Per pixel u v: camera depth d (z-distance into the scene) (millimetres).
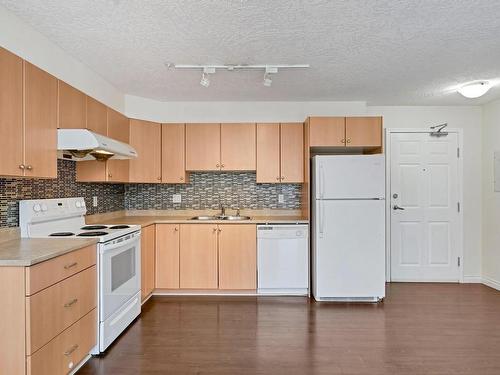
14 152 1992
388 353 2494
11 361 1712
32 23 2307
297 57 2895
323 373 2225
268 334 2820
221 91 3861
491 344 2641
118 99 3826
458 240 4422
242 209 4375
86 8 2115
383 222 3648
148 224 3611
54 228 2746
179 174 4078
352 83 3574
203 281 3811
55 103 2430
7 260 1707
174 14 2188
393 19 2254
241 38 2537
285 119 4285
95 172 3264
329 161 3654
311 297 3805
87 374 2215
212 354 2482
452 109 4430
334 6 2090
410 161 4438
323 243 3662
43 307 1822
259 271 3801
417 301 3668
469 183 4418
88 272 2336
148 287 3625
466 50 2750
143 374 2217
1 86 1884
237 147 4078
